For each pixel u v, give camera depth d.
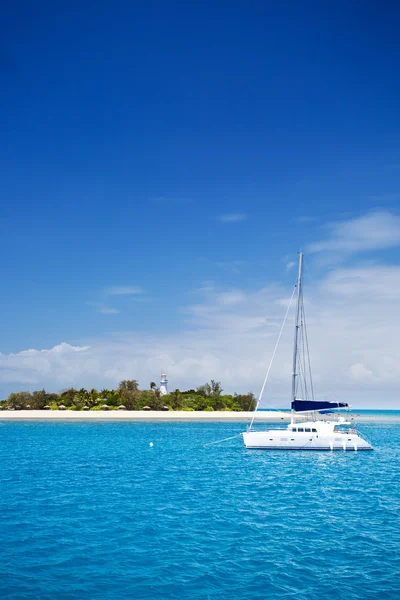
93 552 17.59
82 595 13.88
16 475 35.06
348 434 48.06
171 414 129.38
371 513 24.02
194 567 16.14
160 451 51.69
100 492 28.72
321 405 47.84
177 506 25.12
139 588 14.41
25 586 14.46
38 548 18.00
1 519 22.20
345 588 14.48
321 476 35.81
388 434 87.25
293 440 48.34
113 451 51.59
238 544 18.66
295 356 49.09
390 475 36.62
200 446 57.16
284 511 24.30
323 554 17.55
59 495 27.77
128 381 146.12
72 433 77.31
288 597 13.84
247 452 48.88
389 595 13.98
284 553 17.62
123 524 21.41
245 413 133.88
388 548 18.28
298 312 49.56
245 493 28.95
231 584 14.75
